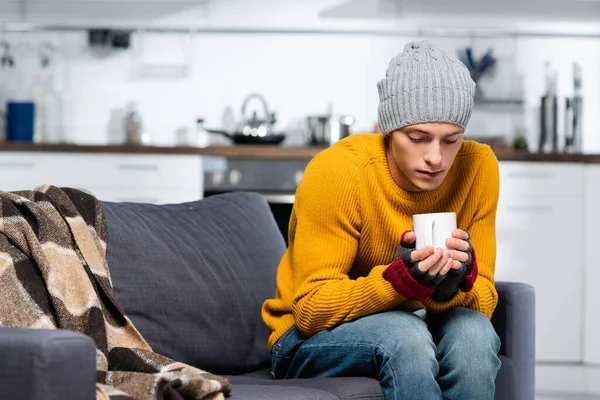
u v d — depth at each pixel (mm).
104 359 2328
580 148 6199
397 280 2369
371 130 6473
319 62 6484
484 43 6496
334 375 2508
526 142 6211
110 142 6430
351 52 6488
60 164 5602
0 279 2344
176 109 6469
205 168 5652
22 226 2451
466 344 2396
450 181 2643
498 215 5633
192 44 6469
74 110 6426
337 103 6480
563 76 6480
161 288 2760
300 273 2559
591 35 6473
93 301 2447
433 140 2434
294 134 6480
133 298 2697
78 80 6426
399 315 2436
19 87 6398
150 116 6465
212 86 6469
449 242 2354
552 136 6285
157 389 2074
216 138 6457
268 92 6480
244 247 3082
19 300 2340
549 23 6500
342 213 2527
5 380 1771
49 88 6406
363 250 2607
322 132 6117
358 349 2406
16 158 5598
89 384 1792
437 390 2314
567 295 5648
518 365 2756
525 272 5652
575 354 5637
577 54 6484
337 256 2521
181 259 2863
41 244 2488
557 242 5645
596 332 5625
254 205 3270
